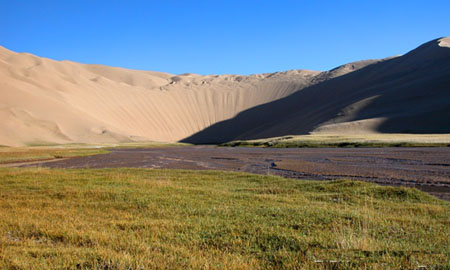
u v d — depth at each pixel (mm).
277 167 31422
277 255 6367
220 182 19812
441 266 5801
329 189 16078
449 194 16469
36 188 15961
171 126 196250
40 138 115750
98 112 166750
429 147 58656
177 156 50062
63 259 6004
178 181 20109
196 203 12008
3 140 104125
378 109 136125
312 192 15859
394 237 7984
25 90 140500
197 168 31375
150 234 7812
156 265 5758
